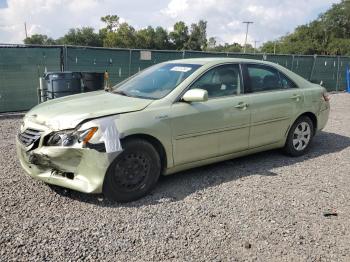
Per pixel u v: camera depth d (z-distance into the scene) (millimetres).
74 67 11383
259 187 4758
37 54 10562
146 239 3455
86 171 3951
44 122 4156
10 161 5547
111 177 4035
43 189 4480
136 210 4016
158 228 3654
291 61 16766
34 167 4203
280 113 5652
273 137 5672
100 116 4055
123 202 4188
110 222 3740
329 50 73688
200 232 3604
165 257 3193
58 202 4148
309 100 6090
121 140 4113
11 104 10344
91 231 3555
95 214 3898
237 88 5250
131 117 4176
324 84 18062
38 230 3537
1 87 10117
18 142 4379
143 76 5453
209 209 4082
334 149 6715
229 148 5125
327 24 77688
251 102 5262
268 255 3268
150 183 4371
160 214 3938
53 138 3990
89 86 9602
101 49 11836
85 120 3979
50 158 3977
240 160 5867
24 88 10492
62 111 4277
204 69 4980
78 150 3887
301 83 6172
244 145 5305
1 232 3475
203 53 14383
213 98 4949
